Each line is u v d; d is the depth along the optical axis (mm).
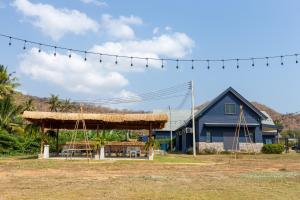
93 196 10453
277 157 34188
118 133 56500
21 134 43156
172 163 24453
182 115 63625
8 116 44406
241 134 45938
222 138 45875
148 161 26094
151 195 10648
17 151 39250
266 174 17078
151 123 29922
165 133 62406
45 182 13625
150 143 29250
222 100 46344
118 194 10797
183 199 10039
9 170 18688
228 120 46031
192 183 13469
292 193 11133
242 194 10883
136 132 69375
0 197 10117
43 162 24031
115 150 32375
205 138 45625
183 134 51188
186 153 47031
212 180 14469
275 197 10398
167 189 11844
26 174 16781
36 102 90875
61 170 18891
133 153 32125
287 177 15617
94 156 30078
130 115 29266
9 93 46562
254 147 45500
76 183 13328
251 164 24172
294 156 36094
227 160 29234
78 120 29344
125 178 15078
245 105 46281
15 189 11750
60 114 29406
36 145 40469
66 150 32219
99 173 17422
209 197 10352
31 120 30438
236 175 16562
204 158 32500
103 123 31531
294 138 67625
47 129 33375
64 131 45219
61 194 10750
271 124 52781
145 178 15047
